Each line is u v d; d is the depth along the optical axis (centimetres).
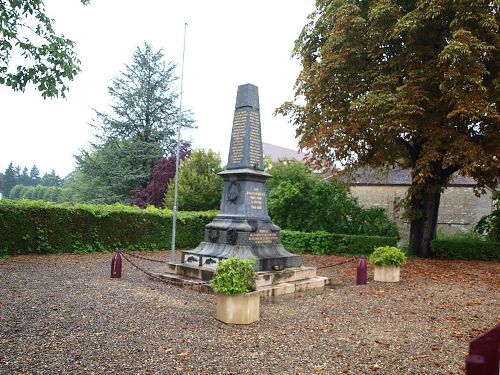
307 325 714
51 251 1628
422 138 1655
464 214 3033
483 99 1370
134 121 4275
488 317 802
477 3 1334
